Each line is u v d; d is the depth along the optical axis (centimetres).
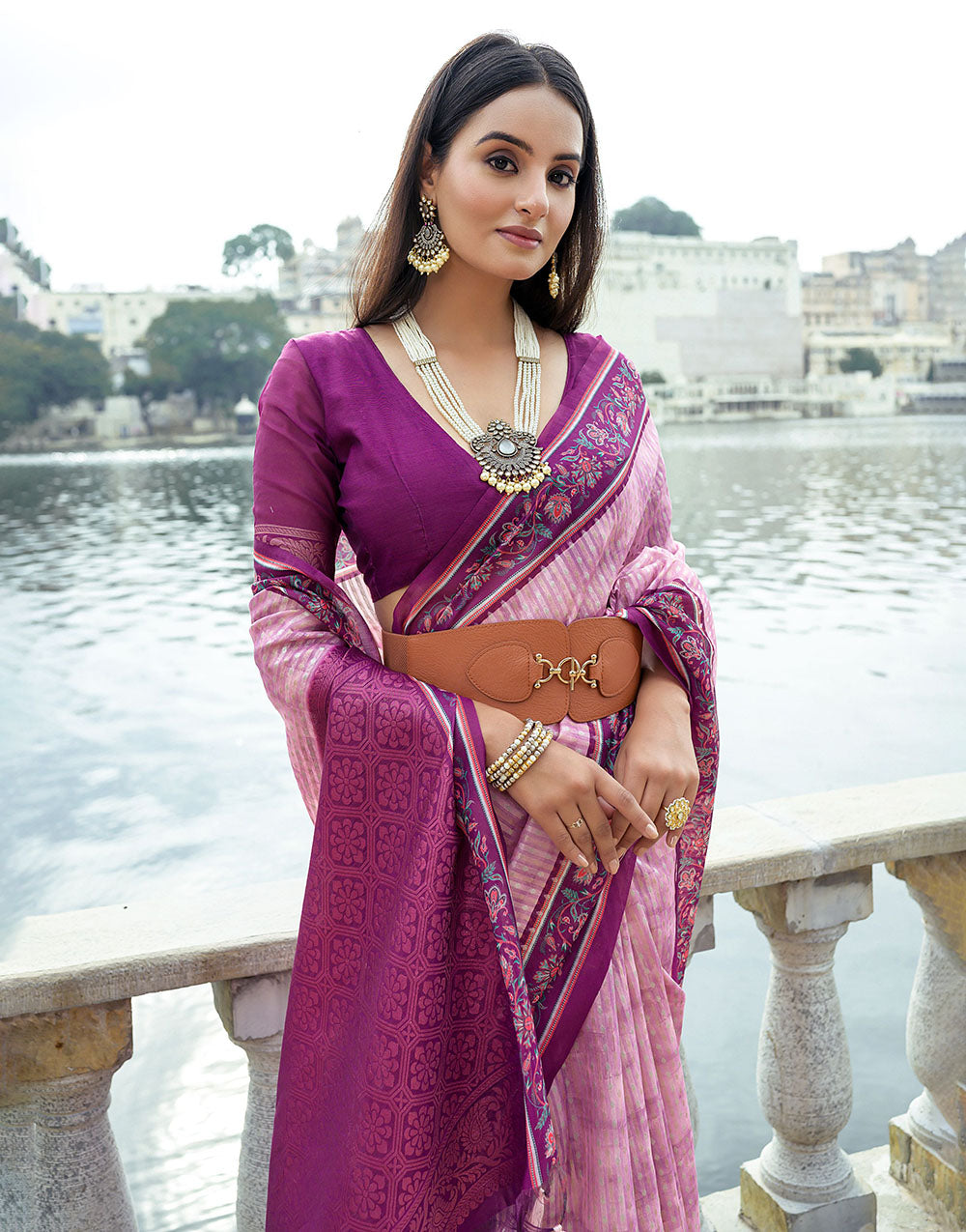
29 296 7788
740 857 155
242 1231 143
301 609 109
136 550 4953
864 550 4544
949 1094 180
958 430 8306
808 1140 173
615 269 7488
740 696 2512
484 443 106
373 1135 101
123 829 1853
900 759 2084
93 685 2850
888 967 638
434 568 105
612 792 101
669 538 123
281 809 1964
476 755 101
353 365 111
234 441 8019
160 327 7856
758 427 8100
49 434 7881
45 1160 133
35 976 123
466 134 107
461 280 114
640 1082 111
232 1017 134
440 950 101
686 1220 116
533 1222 110
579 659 107
